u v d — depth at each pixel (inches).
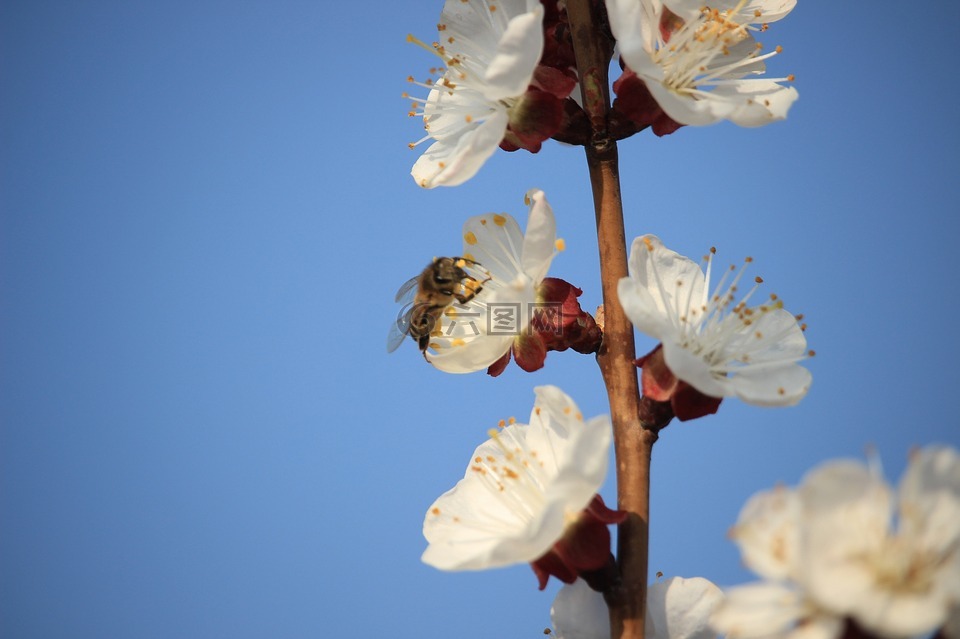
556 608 13.4
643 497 13.3
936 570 11.9
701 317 13.4
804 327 13.4
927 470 11.9
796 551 11.9
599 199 13.7
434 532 13.5
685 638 13.4
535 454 13.5
